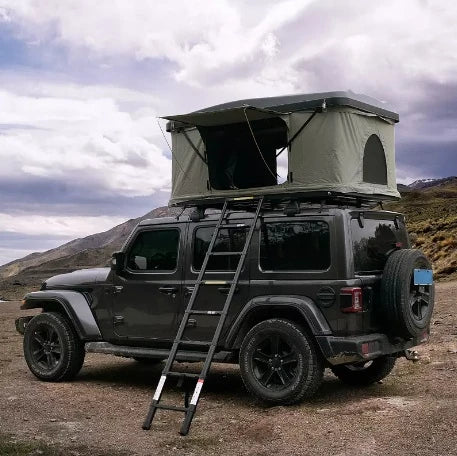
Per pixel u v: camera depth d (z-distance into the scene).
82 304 8.00
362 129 7.16
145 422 5.96
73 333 8.15
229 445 5.39
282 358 6.45
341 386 7.64
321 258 6.48
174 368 9.29
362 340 6.23
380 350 6.48
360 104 7.08
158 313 7.45
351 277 6.34
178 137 7.93
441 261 27.33
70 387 7.84
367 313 6.44
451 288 18.67
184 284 7.28
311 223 6.58
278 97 7.23
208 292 7.05
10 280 61.09
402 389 7.25
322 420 5.82
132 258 7.75
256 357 6.57
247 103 7.31
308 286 6.47
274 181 7.30
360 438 5.26
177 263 7.38
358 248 6.55
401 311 6.43
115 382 8.22
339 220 6.43
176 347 6.55
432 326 11.44
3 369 9.25
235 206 7.39
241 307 6.84
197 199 7.54
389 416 5.78
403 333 6.55
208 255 6.96
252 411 6.50
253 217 6.98
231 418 6.26
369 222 6.83
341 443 5.18
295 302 6.44
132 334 7.67
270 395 6.42
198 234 7.33
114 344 7.84
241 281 6.87
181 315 7.29
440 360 8.59
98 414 6.52
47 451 5.27
